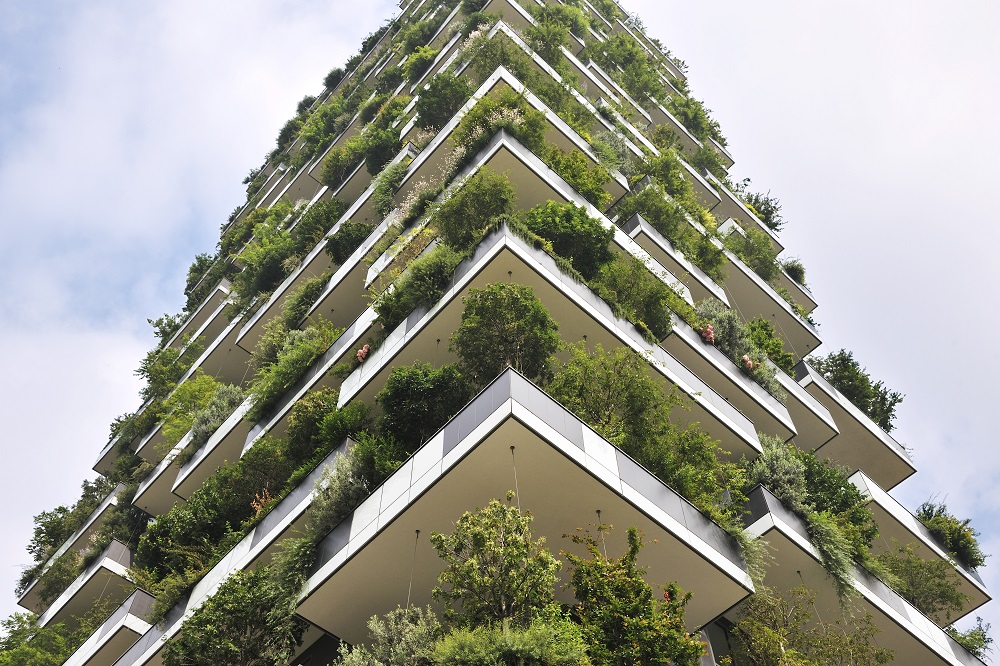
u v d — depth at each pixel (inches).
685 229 1163.9
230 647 556.7
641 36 2317.9
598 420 664.4
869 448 1102.4
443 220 884.0
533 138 1015.6
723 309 992.2
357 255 1129.4
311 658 639.8
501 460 542.3
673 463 664.4
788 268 1471.5
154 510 1269.7
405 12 2637.8
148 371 1628.9
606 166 1140.5
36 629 1144.2
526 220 864.3
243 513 892.6
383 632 489.4
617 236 975.6
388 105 1632.6
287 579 605.3
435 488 550.9
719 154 1829.5
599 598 478.0
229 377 1450.5
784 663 563.2
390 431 700.7
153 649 764.6
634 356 701.3
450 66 1379.2
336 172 1588.3
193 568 863.7
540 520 571.2
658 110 1728.6
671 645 453.4
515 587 466.9
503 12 1647.4
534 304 702.5
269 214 1875.0
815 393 1090.7
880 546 919.7
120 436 1595.7
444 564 572.1
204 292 1961.1
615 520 563.2
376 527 572.7
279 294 1318.9
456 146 1085.8
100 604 1152.2
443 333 779.4
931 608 849.5
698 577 579.8
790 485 738.8
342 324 1164.5
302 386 975.6
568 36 1594.5
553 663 423.5
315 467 751.7
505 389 553.9
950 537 959.0
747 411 900.6
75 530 1439.5
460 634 435.8
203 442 1162.6
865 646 593.6
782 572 692.1
